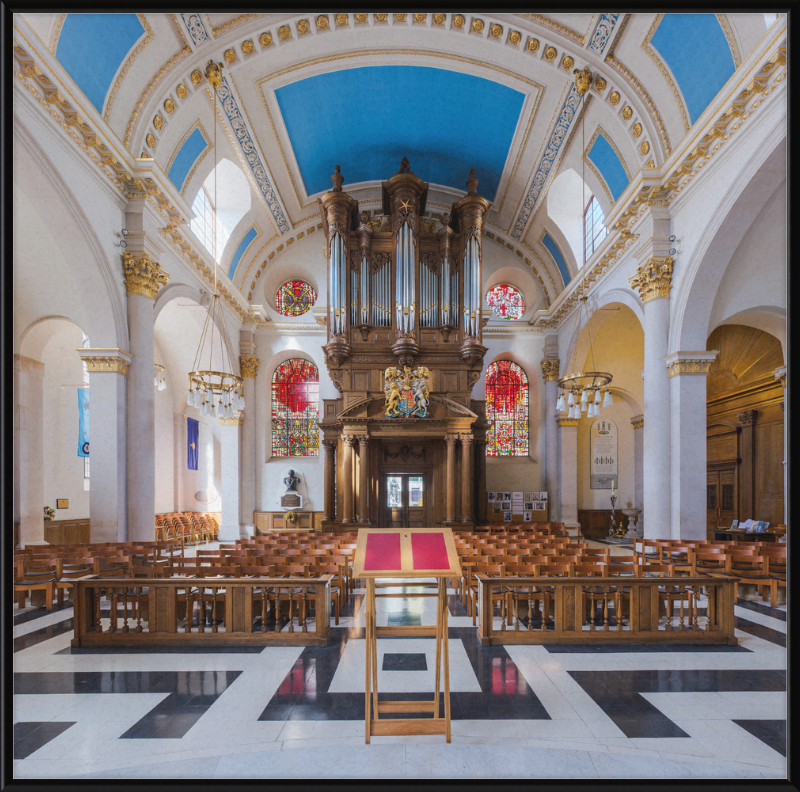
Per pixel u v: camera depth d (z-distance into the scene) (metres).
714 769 4.25
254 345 22.09
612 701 5.52
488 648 7.14
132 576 9.59
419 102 16.61
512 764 4.26
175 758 4.48
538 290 22.42
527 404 23.02
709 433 19.38
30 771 4.27
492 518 21.14
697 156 11.23
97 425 11.67
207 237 17.94
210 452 24.14
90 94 10.82
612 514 23.11
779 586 10.08
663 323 12.69
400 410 17.77
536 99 14.95
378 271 18.98
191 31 11.95
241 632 7.30
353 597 10.24
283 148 17.42
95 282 11.34
